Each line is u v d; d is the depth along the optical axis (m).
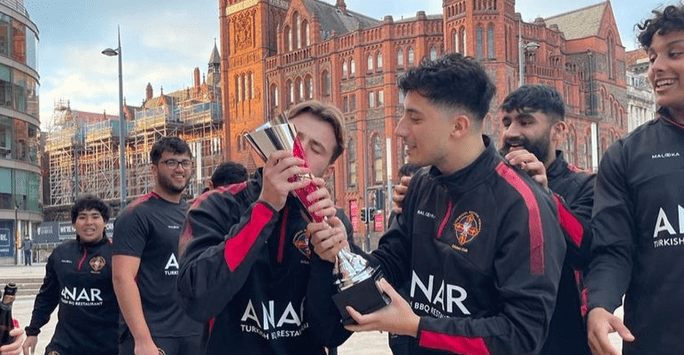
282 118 2.16
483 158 2.18
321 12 57.62
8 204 37.06
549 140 3.27
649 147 2.39
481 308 2.16
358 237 47.44
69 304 4.98
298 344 2.43
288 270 2.40
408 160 2.27
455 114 2.12
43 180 73.06
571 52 55.22
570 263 2.54
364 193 49.12
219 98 72.62
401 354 3.50
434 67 2.12
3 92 37.03
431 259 2.29
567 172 3.34
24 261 35.00
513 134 3.27
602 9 56.16
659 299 2.30
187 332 4.39
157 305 4.36
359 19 63.94
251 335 2.39
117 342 5.03
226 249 2.11
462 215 2.19
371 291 2.00
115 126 64.56
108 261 5.00
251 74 56.88
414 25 48.91
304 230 2.41
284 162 2.06
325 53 52.62
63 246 5.11
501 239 2.11
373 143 49.78
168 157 4.48
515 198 2.12
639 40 2.46
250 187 2.47
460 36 46.53
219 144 60.44
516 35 47.44
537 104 3.22
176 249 4.43
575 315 2.61
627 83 61.22
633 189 2.39
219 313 2.31
